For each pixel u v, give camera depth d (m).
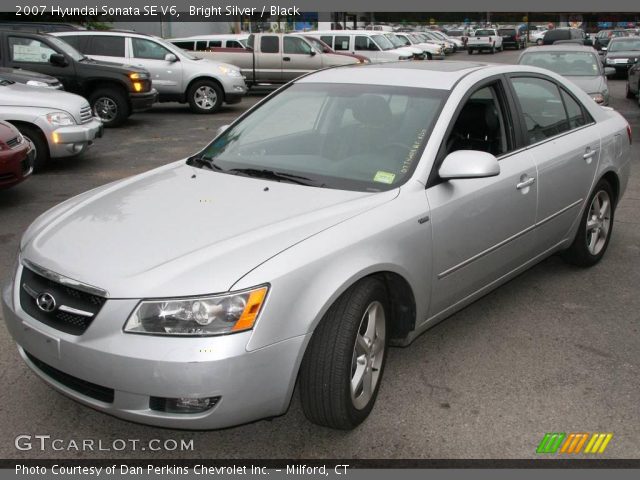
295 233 3.12
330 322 3.06
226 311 2.77
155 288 2.81
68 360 2.91
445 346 4.21
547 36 29.81
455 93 4.03
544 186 4.52
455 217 3.74
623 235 6.45
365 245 3.20
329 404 3.09
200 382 2.73
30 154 7.46
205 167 4.14
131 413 2.84
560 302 4.89
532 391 3.69
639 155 10.62
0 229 6.59
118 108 13.84
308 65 19.97
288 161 3.97
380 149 3.84
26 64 13.58
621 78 26.45
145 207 3.51
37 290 3.08
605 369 3.94
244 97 20.36
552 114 4.91
